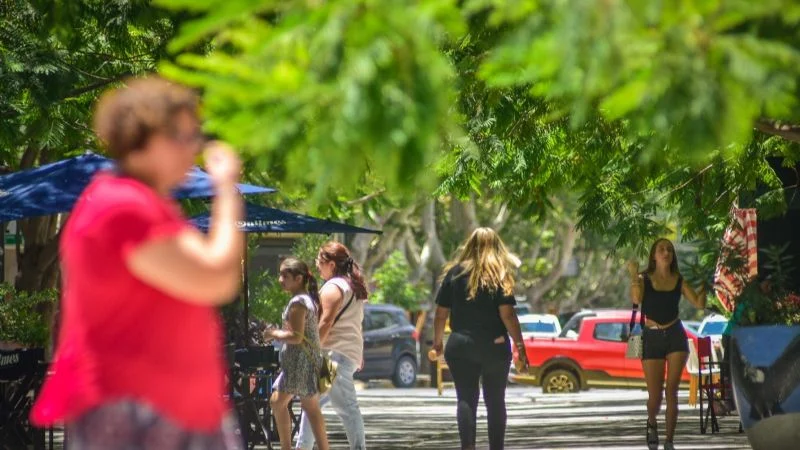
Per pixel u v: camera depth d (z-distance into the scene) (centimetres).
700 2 732
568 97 730
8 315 2573
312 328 2273
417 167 705
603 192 3294
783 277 2084
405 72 707
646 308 2572
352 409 2309
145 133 826
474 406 2214
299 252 5747
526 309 9238
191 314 830
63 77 2502
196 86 741
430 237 9038
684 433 3344
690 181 3180
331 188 713
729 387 3353
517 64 743
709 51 726
